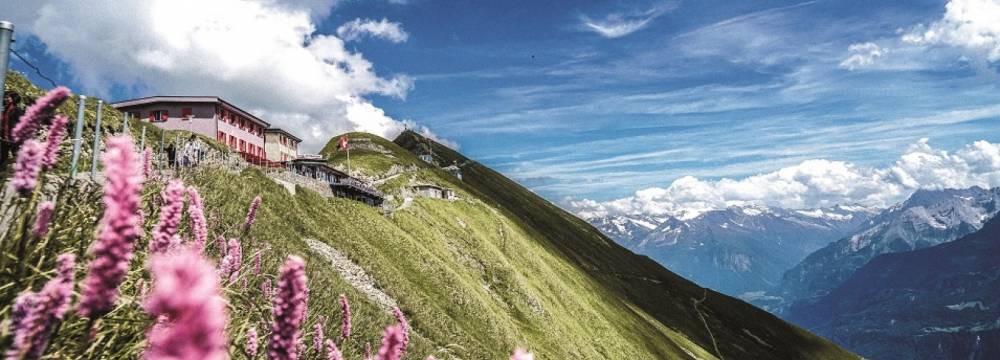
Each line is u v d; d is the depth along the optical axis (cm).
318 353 481
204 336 78
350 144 16188
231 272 487
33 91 1221
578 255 17888
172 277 81
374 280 3959
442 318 4444
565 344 7862
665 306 17362
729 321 18812
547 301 9525
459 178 19212
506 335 5903
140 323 287
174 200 211
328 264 3469
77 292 226
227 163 3806
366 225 6044
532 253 12125
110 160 129
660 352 11662
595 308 11975
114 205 127
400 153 16312
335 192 7588
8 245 280
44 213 295
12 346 165
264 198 3806
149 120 8088
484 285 8256
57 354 243
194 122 8050
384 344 183
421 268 5950
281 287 159
